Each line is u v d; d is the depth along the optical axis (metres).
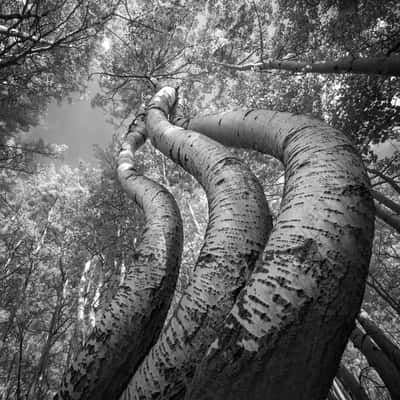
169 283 1.24
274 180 7.66
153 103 2.63
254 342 0.64
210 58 7.89
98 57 8.63
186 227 11.58
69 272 11.05
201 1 7.68
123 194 8.77
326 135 1.01
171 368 0.83
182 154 1.58
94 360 1.03
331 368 0.66
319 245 0.71
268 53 7.41
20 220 12.33
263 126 1.32
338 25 4.62
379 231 7.99
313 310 0.65
